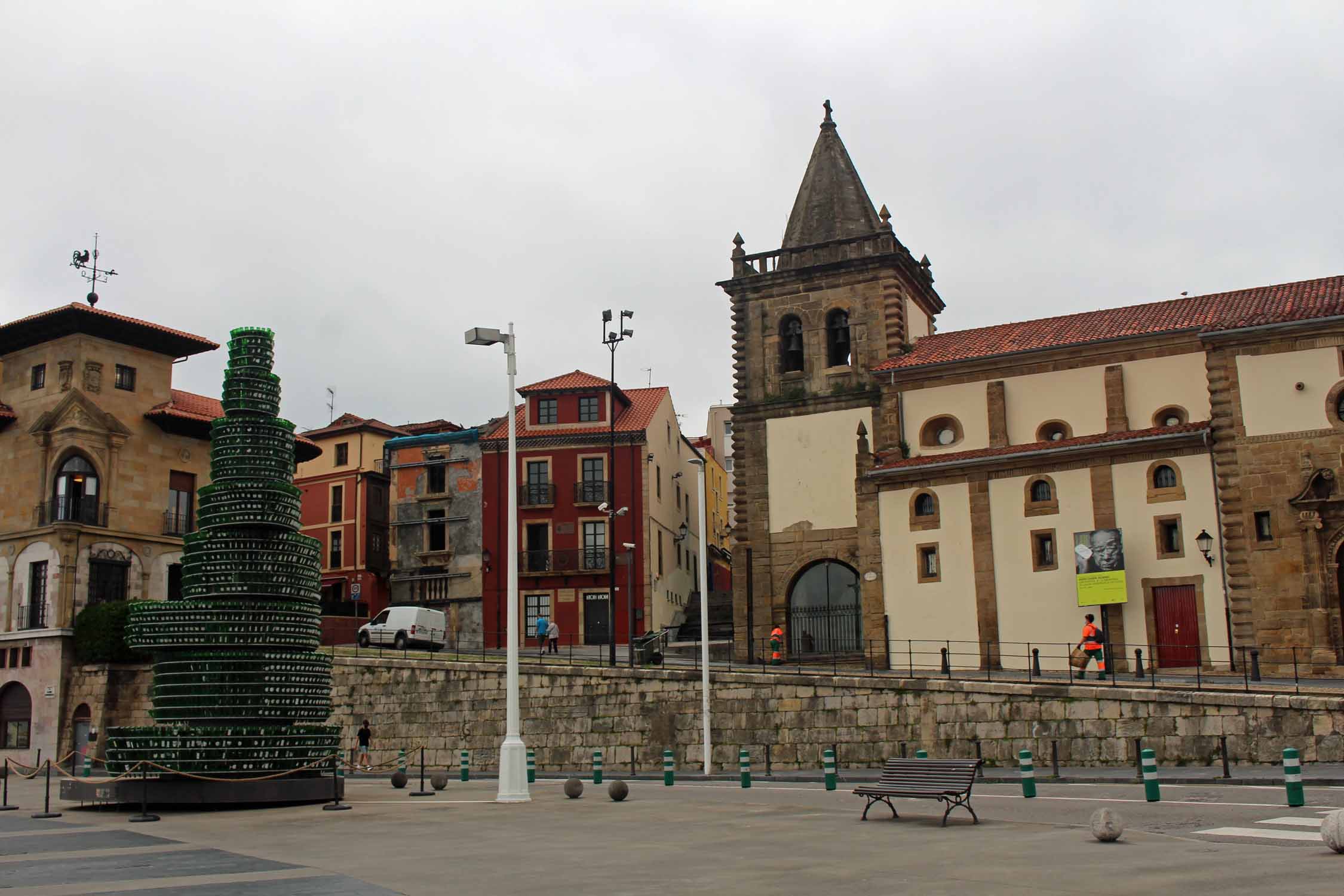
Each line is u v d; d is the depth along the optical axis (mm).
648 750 43656
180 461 61031
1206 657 42656
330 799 30094
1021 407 50219
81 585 56156
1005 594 46531
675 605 72938
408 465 71062
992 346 51906
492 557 68125
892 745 38594
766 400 56562
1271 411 42219
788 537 55000
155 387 60688
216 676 30281
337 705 51000
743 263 58406
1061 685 35625
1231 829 18516
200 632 30438
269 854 19281
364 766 47688
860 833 19688
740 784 33656
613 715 44625
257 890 15094
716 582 89125
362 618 65062
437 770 46781
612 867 16484
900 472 48938
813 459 55219
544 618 65500
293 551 31516
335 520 75812
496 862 17391
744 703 41719
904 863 16109
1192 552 43438
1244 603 41750
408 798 30469
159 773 29531
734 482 56688
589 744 44938
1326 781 25781
